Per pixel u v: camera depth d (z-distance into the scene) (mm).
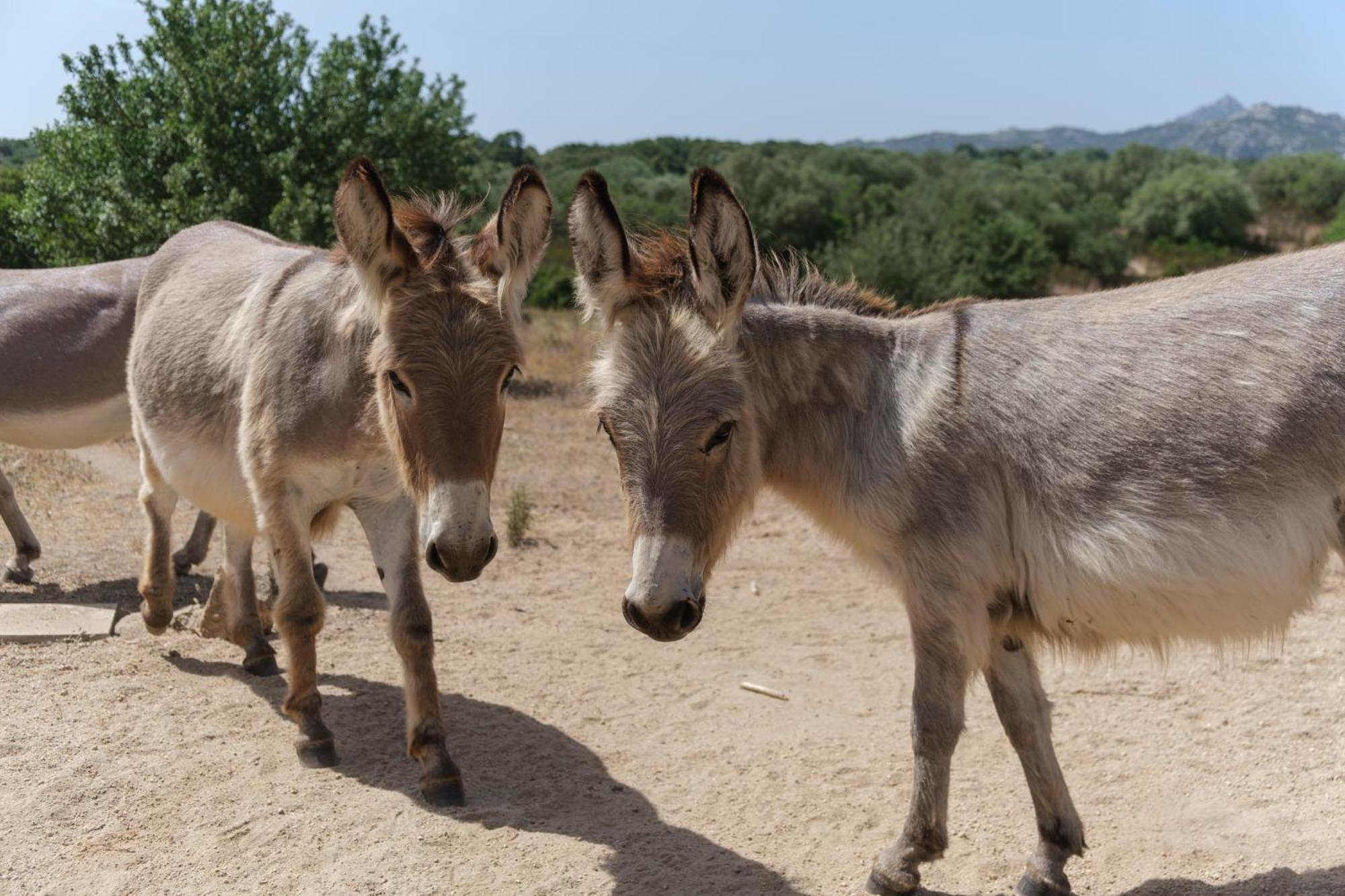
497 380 3576
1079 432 3115
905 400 3338
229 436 4562
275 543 4242
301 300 4199
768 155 71562
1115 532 3043
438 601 6766
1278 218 63219
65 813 3875
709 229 3100
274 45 14273
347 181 3469
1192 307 3158
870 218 44406
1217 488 2965
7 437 6395
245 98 13953
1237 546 2947
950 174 53906
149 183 13969
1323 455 2934
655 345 3115
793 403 3465
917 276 34156
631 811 4051
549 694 5270
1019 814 4074
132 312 6363
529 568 7617
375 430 3998
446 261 3713
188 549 6902
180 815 3895
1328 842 3691
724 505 3168
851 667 5754
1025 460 3168
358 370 3979
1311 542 2953
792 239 44031
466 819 3885
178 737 4543
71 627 5688
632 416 3072
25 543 6508
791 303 3668
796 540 8578
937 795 3340
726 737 4812
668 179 42875
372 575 7242
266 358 4172
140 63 14047
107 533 7574
